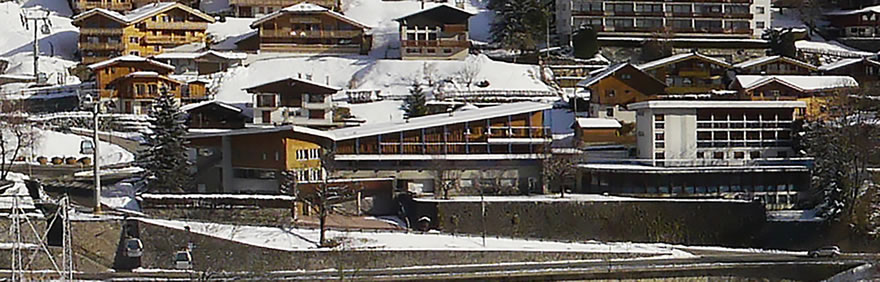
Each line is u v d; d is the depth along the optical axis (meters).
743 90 80.69
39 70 103.88
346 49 106.06
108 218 50.56
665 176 64.94
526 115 68.12
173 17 107.88
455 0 125.44
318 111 75.62
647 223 61.50
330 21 105.69
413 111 82.56
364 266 51.06
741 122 69.25
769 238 61.91
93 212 52.78
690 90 90.81
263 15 119.75
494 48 108.31
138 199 57.50
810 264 53.81
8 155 67.44
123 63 89.06
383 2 122.56
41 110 88.44
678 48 111.06
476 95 88.94
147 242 50.28
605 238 60.97
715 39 114.56
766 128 69.62
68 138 73.31
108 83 88.88
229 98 88.75
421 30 102.06
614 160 70.12
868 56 108.94
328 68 99.44
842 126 64.75
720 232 61.75
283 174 61.62
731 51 112.19
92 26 105.31
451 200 60.31
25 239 49.06
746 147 69.25
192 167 64.25
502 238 57.28
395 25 114.75
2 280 45.75
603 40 110.00
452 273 49.50
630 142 74.12
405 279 48.44
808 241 62.06
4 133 68.56
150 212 55.53
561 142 72.88
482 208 59.94
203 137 64.25
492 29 113.88
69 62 108.44
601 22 114.06
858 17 121.00
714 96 82.38
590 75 92.75
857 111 68.00
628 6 114.62
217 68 99.81
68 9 126.75
